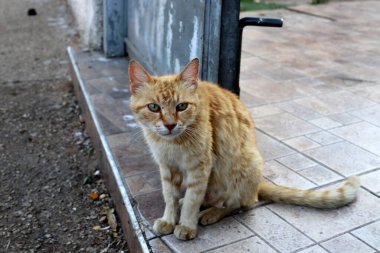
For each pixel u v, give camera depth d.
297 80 1.71
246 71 1.80
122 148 1.19
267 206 0.96
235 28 1.08
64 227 1.10
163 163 0.88
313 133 1.29
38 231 1.08
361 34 2.40
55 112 1.67
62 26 2.61
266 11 2.89
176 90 0.81
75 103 1.73
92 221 1.11
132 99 0.86
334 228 0.89
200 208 0.97
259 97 1.55
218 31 1.08
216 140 0.88
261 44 2.18
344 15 2.83
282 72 1.80
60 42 2.38
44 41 2.39
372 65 1.90
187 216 0.87
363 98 1.55
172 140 0.83
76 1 2.40
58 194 1.22
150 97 0.82
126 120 1.34
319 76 1.76
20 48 2.30
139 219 0.92
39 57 2.19
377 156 1.17
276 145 1.22
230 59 1.11
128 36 1.85
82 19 2.15
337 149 1.20
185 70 0.82
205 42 1.13
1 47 2.31
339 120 1.38
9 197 1.21
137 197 0.99
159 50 1.50
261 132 1.29
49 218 1.13
